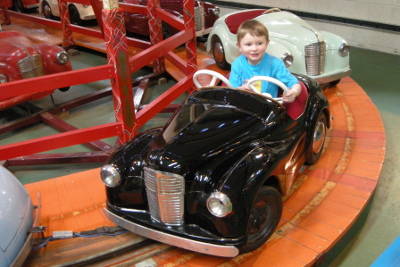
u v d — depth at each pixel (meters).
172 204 2.57
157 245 2.89
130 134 3.99
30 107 5.62
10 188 2.67
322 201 3.22
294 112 3.24
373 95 5.49
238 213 2.41
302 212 3.11
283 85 2.96
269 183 2.84
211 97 2.99
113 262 2.77
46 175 4.22
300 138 3.11
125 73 3.75
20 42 5.25
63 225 3.11
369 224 3.30
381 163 3.67
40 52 5.33
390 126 4.71
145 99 5.86
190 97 3.07
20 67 5.01
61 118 5.46
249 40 2.97
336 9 7.54
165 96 4.45
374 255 3.00
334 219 3.01
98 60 7.52
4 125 5.00
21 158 4.24
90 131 3.81
